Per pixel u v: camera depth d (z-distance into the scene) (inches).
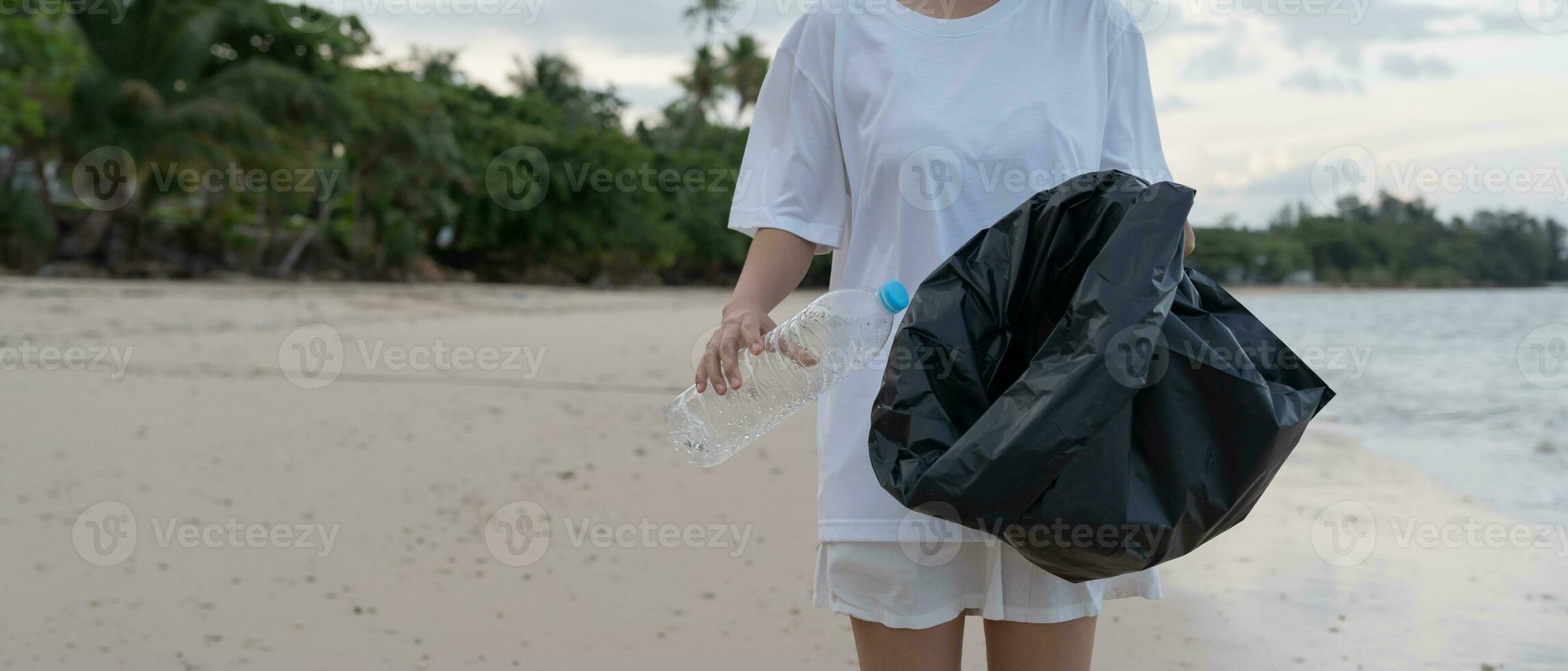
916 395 45.6
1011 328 47.5
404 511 158.4
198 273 1147.9
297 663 101.3
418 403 261.3
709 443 60.1
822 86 56.4
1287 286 1402.6
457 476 182.4
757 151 58.2
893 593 51.9
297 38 1138.0
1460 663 105.2
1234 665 105.0
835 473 53.5
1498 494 192.4
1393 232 1475.1
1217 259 1416.1
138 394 258.2
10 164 975.6
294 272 1257.4
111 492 165.5
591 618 115.0
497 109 1662.2
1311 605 124.0
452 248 1648.6
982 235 48.9
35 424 215.8
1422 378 465.4
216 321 480.4
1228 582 133.3
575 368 358.6
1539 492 193.8
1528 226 1470.2
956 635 53.2
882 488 48.1
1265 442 42.4
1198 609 122.7
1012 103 53.1
